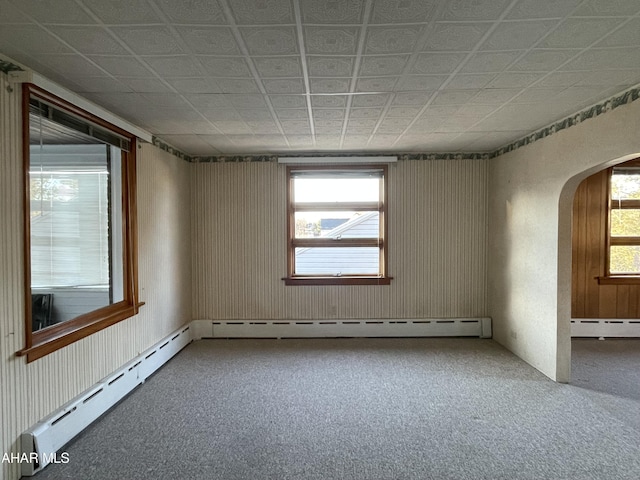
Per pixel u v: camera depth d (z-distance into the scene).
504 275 4.34
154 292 3.74
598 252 4.70
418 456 2.28
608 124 2.73
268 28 1.77
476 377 3.47
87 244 2.87
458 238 4.75
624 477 2.09
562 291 3.34
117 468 2.17
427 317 4.77
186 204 4.62
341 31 1.81
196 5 1.58
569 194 3.31
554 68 2.24
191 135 3.78
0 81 2.00
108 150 3.10
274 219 4.75
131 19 1.68
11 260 2.06
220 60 2.11
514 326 4.11
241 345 4.46
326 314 4.77
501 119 3.30
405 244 4.74
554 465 2.19
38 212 2.42
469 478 2.08
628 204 4.69
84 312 2.82
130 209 3.28
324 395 3.11
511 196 4.16
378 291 4.77
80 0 1.53
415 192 4.71
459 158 4.71
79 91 2.56
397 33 1.83
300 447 2.37
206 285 4.79
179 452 2.32
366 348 4.32
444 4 1.58
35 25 1.72
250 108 2.95
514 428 2.59
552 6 1.60
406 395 3.10
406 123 3.41
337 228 4.80
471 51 2.02
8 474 2.01
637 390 3.19
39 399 2.23
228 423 2.67
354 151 4.63
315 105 2.89
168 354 3.92
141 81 2.39
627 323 4.71
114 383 2.93
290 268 4.77
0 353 1.98
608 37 1.87
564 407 2.89
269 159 4.72
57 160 2.56
